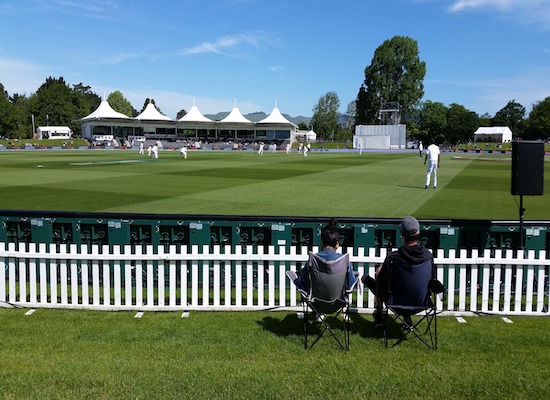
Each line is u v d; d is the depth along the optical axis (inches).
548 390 169.9
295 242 304.5
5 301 258.5
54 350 202.1
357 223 296.2
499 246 290.8
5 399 162.2
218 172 1214.3
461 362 192.2
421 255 202.1
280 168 1384.1
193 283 253.1
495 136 4923.7
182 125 4153.5
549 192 797.2
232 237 301.3
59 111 5014.8
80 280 316.8
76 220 307.0
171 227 304.5
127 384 172.4
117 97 6033.5
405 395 166.6
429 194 750.5
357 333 224.8
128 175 1104.2
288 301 273.6
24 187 834.8
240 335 219.6
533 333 224.2
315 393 167.2
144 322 236.4
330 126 5565.9
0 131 4436.5
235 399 163.3
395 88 4303.6
